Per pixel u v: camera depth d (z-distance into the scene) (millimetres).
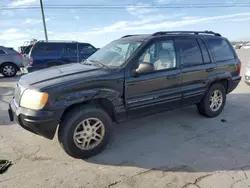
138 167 2893
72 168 2869
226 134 3893
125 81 3293
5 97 6547
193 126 4266
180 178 2652
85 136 3074
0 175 2701
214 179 2627
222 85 4773
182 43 4047
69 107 2998
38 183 2562
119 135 3883
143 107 3570
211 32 4820
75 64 3924
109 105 3275
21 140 3643
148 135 3875
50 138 2938
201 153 3240
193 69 4102
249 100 6121
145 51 3543
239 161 3016
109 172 2785
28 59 9523
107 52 4055
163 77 3693
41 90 2746
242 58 19453
